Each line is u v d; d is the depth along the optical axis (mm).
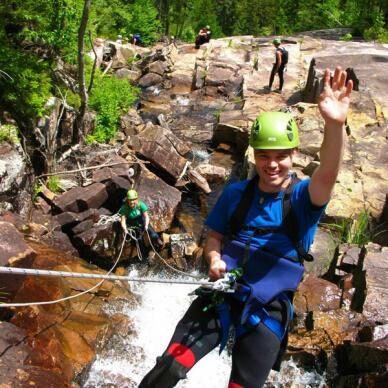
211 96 18578
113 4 25031
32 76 9672
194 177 11570
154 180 10758
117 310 7156
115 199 10242
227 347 6414
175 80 19953
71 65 12891
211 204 11211
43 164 10078
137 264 9195
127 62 21344
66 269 7402
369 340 5230
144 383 2443
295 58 21172
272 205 2502
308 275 6703
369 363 5020
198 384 6160
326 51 21859
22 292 6094
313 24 38000
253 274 2488
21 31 10328
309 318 5914
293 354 5586
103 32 24656
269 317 2496
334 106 2285
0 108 9039
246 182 2607
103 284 7543
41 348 5320
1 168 8078
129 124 14555
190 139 14594
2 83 9211
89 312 6785
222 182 12062
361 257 6691
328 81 2328
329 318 5805
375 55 16047
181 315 7648
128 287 8094
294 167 10086
